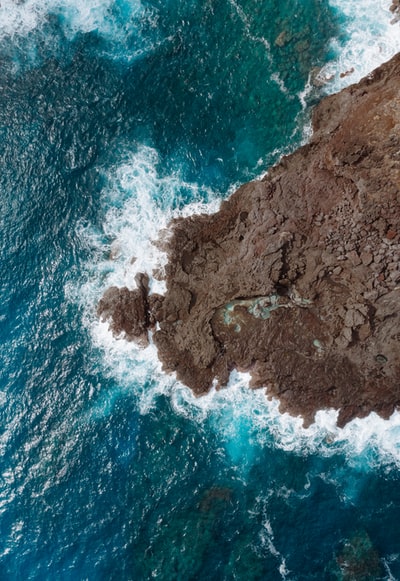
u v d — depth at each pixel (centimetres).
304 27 3894
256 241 3538
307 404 3544
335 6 3859
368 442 3469
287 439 3534
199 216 3825
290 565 3294
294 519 3372
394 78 3394
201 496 3478
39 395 3769
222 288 3612
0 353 3847
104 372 3778
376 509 3331
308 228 3453
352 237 3316
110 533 3459
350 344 3431
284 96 3881
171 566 3372
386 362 3378
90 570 3400
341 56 3794
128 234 3912
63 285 3922
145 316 3753
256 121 3916
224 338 3612
